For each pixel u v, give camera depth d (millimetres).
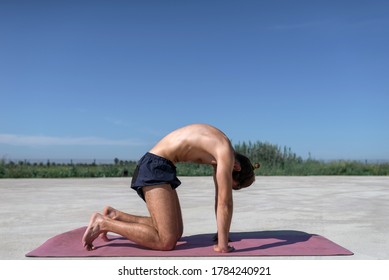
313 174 19281
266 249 4105
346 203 8062
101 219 4035
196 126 4129
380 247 4340
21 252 4137
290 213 6734
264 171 18969
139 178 4043
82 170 17641
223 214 3926
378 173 19328
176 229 4035
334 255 3938
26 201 8336
